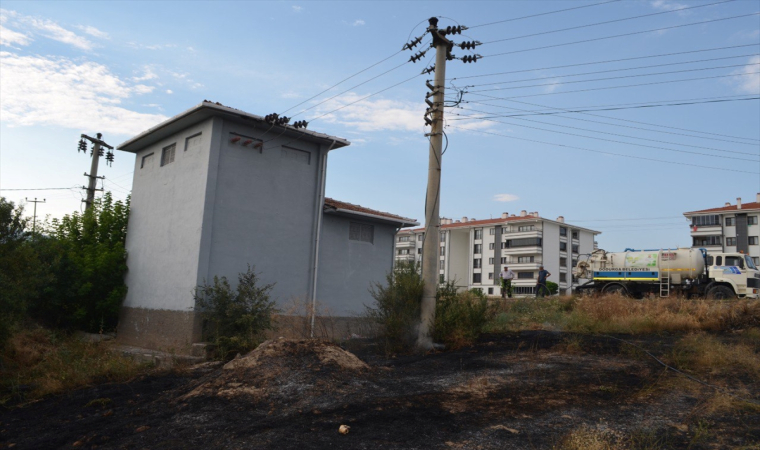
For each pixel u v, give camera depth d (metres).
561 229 71.88
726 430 5.48
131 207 17.41
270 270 14.48
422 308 11.57
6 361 11.18
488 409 6.45
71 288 15.72
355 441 5.35
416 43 12.62
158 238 15.27
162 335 13.97
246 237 14.08
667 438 5.30
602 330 13.55
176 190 14.80
